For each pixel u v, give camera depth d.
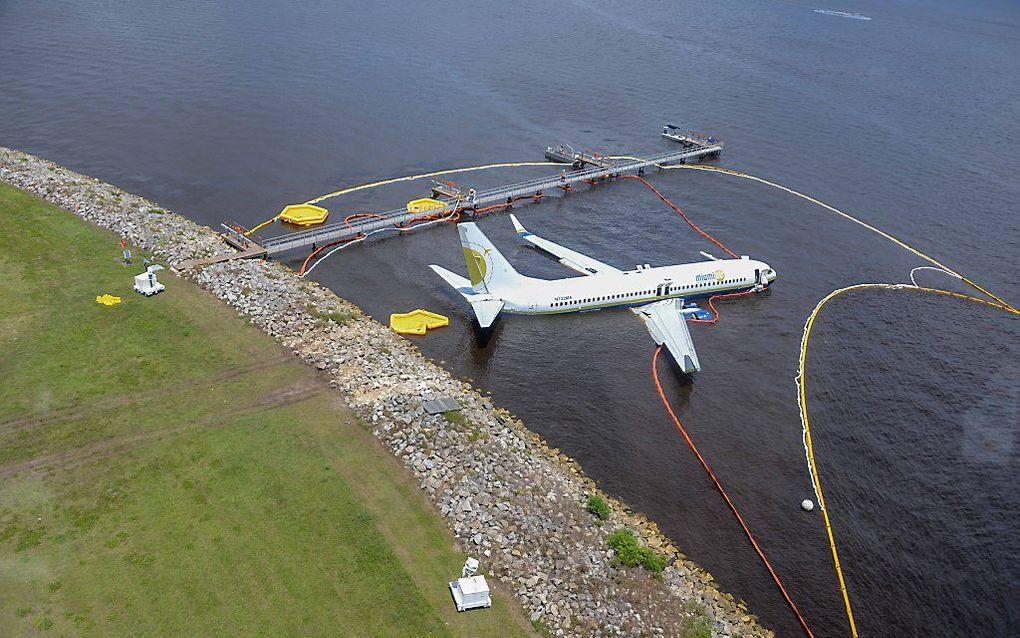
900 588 76.31
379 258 134.62
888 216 159.25
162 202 148.88
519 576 69.38
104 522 70.75
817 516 84.44
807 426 98.06
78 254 118.19
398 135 190.25
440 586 67.12
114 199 137.75
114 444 80.31
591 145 192.62
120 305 105.62
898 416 100.69
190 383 91.00
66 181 141.12
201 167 165.00
